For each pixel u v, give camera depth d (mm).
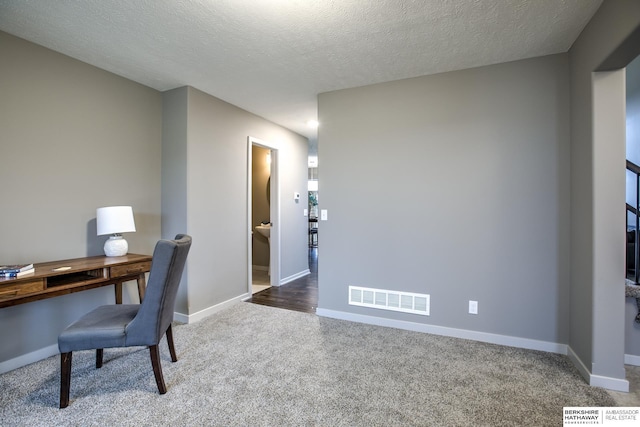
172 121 3176
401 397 1839
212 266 3359
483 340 2621
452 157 2717
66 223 2488
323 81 2967
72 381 2000
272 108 3773
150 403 1776
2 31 2127
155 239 3189
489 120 2594
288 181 4773
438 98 2766
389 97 2951
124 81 2904
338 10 1876
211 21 2000
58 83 2432
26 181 2260
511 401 1803
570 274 2350
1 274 1829
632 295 2193
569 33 2119
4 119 2146
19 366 2209
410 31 2109
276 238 4523
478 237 2637
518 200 2510
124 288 2936
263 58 2504
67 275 2328
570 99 2334
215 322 3066
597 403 1785
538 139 2447
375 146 3010
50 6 1847
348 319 3135
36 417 1653
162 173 3248
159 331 1859
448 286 2744
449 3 1803
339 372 2119
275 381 2006
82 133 2592
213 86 3111
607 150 1937
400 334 2773
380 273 3002
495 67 2572
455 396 1850
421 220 2834
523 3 1803
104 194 2754
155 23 2025
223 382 1994
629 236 2787
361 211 3076
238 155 3734
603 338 1941
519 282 2516
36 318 2318
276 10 1878
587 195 2051
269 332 2812
